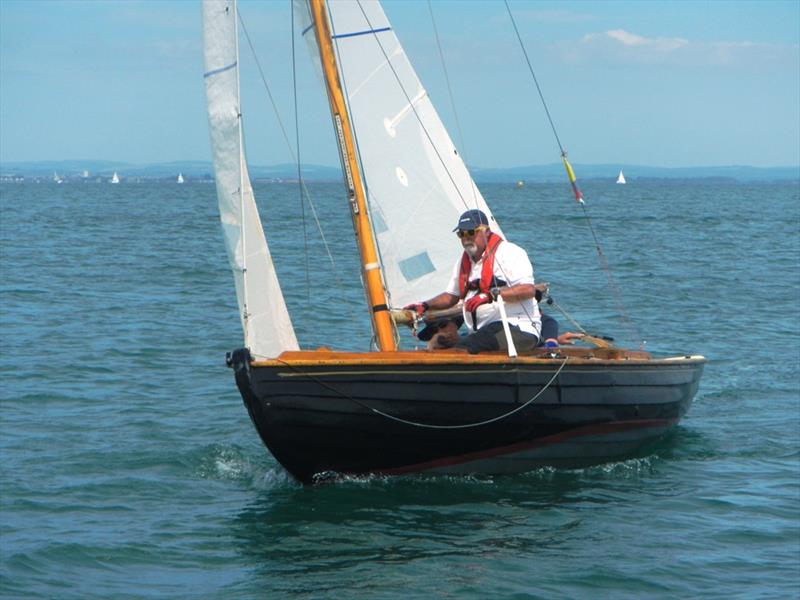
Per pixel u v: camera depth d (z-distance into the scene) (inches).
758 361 1453.0
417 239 998.4
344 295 2103.8
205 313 1868.8
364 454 831.7
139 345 1521.9
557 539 735.7
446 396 816.9
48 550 708.0
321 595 637.3
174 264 2741.1
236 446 978.1
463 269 894.4
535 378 841.5
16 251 3132.4
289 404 791.7
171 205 7677.2
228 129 813.2
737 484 875.4
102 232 4180.6
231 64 806.5
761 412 1143.0
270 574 669.9
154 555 703.1
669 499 829.2
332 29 964.6
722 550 722.8
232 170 818.8
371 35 972.6
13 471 893.8
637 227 4628.4
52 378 1286.9
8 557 695.1
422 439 831.7
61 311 1866.4
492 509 794.2
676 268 2741.1
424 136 995.9
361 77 973.8
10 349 1473.9
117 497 827.4
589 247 3440.0
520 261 869.2
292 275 2496.3
